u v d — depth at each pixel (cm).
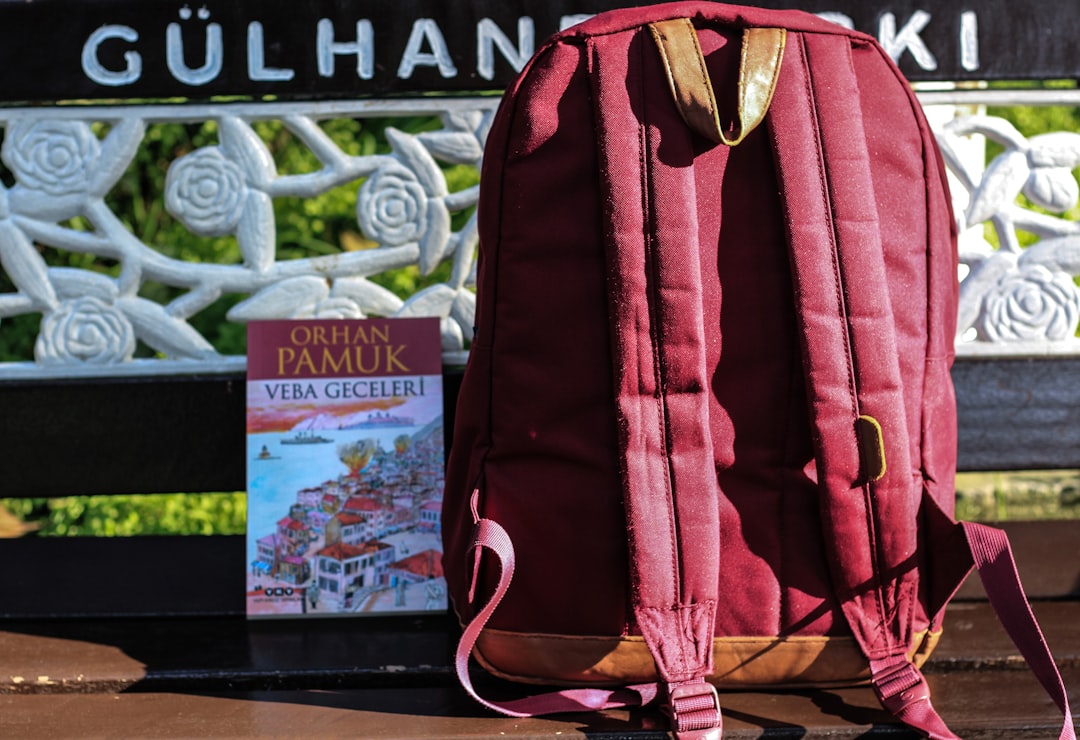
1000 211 149
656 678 106
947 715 106
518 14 144
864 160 104
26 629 131
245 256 148
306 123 147
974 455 150
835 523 103
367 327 138
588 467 103
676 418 101
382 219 148
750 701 109
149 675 114
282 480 135
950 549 106
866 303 102
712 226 103
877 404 102
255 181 147
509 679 109
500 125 103
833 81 104
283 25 143
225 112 146
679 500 101
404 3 143
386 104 146
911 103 109
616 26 103
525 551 105
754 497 105
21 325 236
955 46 145
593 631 104
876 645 105
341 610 133
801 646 106
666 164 100
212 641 125
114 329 148
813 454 105
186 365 148
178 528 225
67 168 146
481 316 106
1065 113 292
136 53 143
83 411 148
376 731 102
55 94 143
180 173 147
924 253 108
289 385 136
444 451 143
